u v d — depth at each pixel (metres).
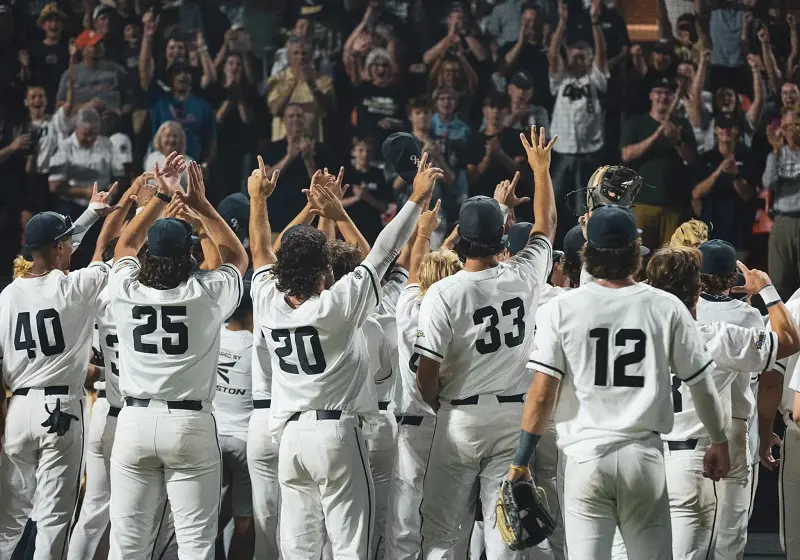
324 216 10.84
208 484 9.61
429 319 9.30
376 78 26.06
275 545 11.01
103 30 25.78
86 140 25.33
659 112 25.67
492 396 9.39
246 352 11.97
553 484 10.95
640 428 7.72
